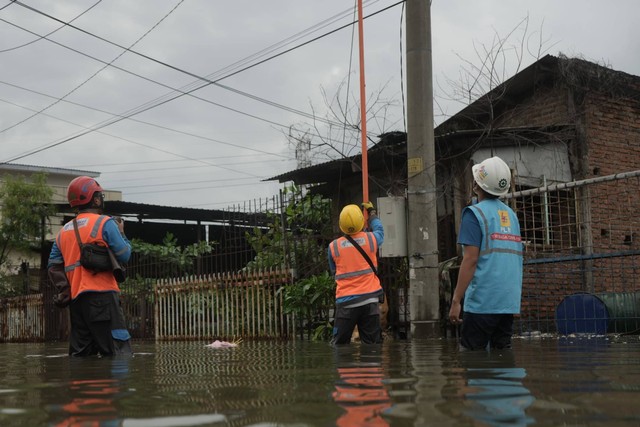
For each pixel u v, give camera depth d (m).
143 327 12.52
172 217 18.77
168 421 1.49
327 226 11.99
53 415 1.63
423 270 8.23
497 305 4.43
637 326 7.66
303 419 1.46
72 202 5.47
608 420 1.40
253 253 11.38
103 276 5.25
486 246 4.46
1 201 20.62
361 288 6.62
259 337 10.08
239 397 1.90
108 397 2.00
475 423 1.37
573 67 10.52
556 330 7.98
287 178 12.98
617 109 11.04
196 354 5.00
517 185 10.24
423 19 8.45
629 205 10.74
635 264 10.09
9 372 3.28
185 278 11.60
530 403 1.65
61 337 14.18
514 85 10.98
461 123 11.80
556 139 10.48
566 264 9.62
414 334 8.22
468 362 3.18
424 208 8.30
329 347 5.91
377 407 1.62
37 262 22.86
